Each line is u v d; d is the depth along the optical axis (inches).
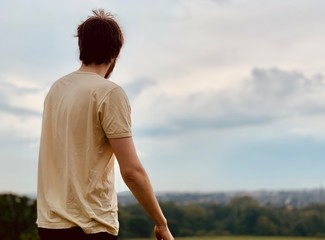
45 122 112.9
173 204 1884.8
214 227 2047.2
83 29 114.1
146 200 107.6
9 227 847.1
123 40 116.4
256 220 2146.9
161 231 110.3
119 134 107.0
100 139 108.0
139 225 1299.2
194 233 1934.1
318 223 2185.0
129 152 106.9
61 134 109.8
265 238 2106.3
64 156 108.6
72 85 111.7
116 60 116.8
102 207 106.7
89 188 106.4
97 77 111.3
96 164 107.5
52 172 110.0
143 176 107.1
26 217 848.9
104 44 113.3
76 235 105.5
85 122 108.0
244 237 2076.8
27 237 831.1
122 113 108.0
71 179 106.8
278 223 2192.4
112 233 107.3
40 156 112.9
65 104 110.3
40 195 111.0
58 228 106.3
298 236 2151.8
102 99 108.0
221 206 2116.1
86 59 114.0
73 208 106.4
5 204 842.2
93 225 105.2
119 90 109.3
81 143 107.8
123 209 1317.7
